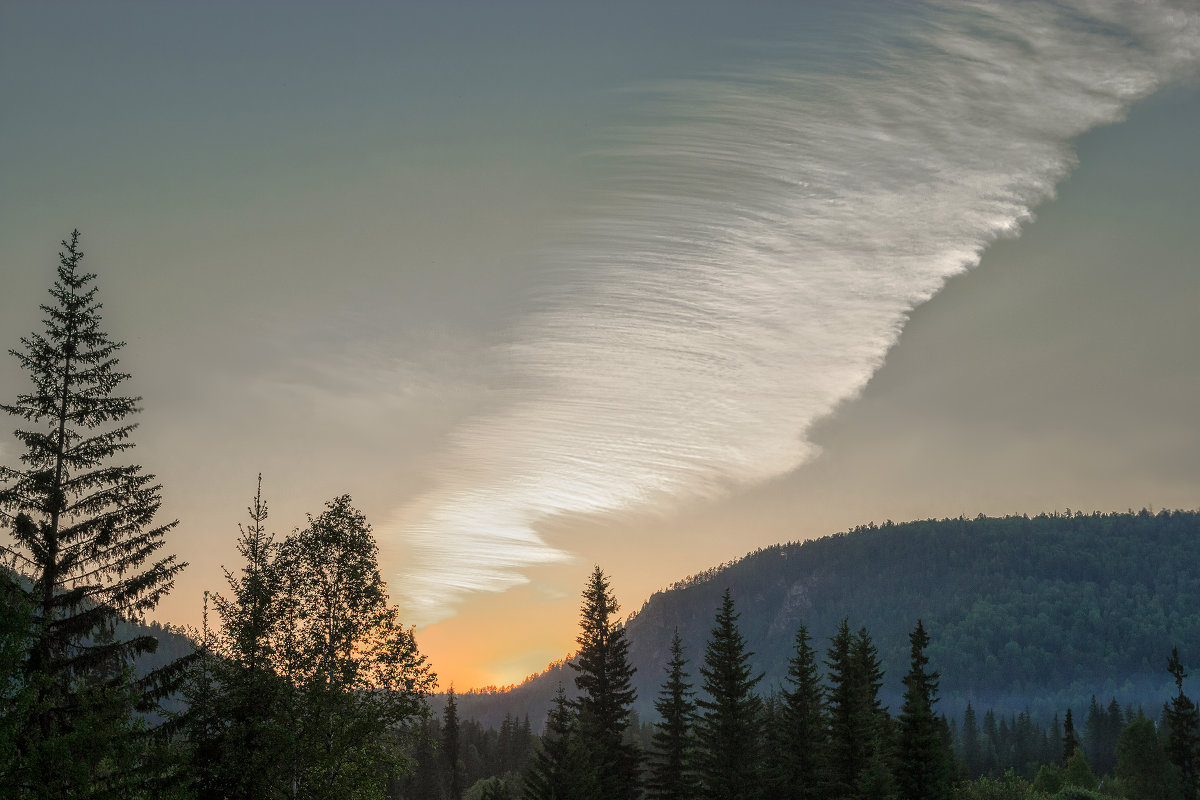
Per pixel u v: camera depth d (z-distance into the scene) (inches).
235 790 1486.2
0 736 1110.4
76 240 1379.2
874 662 3796.8
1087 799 4015.8
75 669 1290.6
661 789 3297.2
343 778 1561.3
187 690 1510.8
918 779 2753.4
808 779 3176.7
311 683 1536.7
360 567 1642.5
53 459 1320.1
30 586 1279.5
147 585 1332.4
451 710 5073.8
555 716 3041.3
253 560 1633.9
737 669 3260.3
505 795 3531.0
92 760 1160.2
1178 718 4965.6
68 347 1341.0
